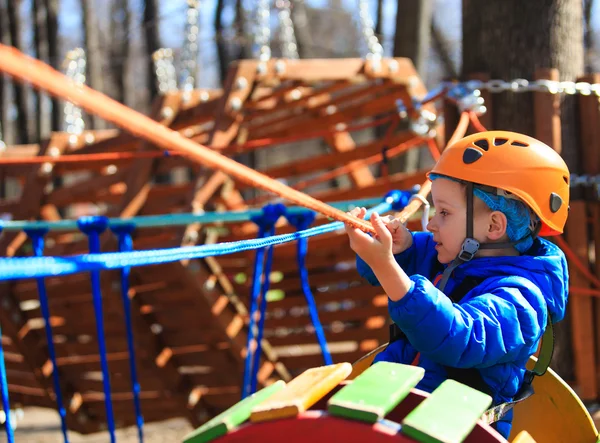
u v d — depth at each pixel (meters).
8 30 16.66
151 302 5.66
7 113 17.31
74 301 5.98
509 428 2.23
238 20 16.00
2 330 6.40
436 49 18.38
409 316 1.88
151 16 15.73
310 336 6.28
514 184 2.21
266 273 4.33
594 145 4.70
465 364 1.95
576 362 4.72
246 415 1.64
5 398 2.73
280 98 6.55
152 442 7.16
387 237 1.87
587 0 15.61
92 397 6.82
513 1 4.73
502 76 4.72
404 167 9.62
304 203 1.66
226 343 5.64
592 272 4.86
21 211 7.11
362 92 6.56
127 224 3.87
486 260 2.24
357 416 1.51
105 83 19.95
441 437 1.46
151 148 6.04
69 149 7.11
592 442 2.39
